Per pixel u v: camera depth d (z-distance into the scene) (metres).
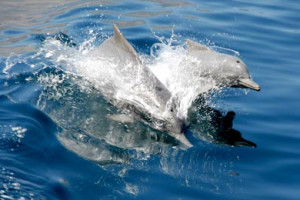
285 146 11.73
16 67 14.51
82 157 10.74
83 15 18.84
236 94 14.17
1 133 11.11
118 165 10.60
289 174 10.68
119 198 9.56
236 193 9.97
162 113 12.28
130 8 19.70
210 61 14.30
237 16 19.25
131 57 13.22
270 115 13.06
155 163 10.80
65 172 10.17
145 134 11.88
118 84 13.17
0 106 12.31
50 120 12.00
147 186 10.00
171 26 18.06
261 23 18.78
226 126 12.47
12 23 18.23
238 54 16.38
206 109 13.20
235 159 11.14
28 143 10.90
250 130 12.34
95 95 13.25
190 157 11.12
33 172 9.96
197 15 19.19
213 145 11.64
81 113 12.45
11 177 9.66
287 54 16.59
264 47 16.97
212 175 10.52
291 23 18.94
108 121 12.24
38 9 19.66
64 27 17.81
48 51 15.77
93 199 9.48
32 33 17.33
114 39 13.66
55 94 13.16
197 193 9.90
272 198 9.87
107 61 13.66
